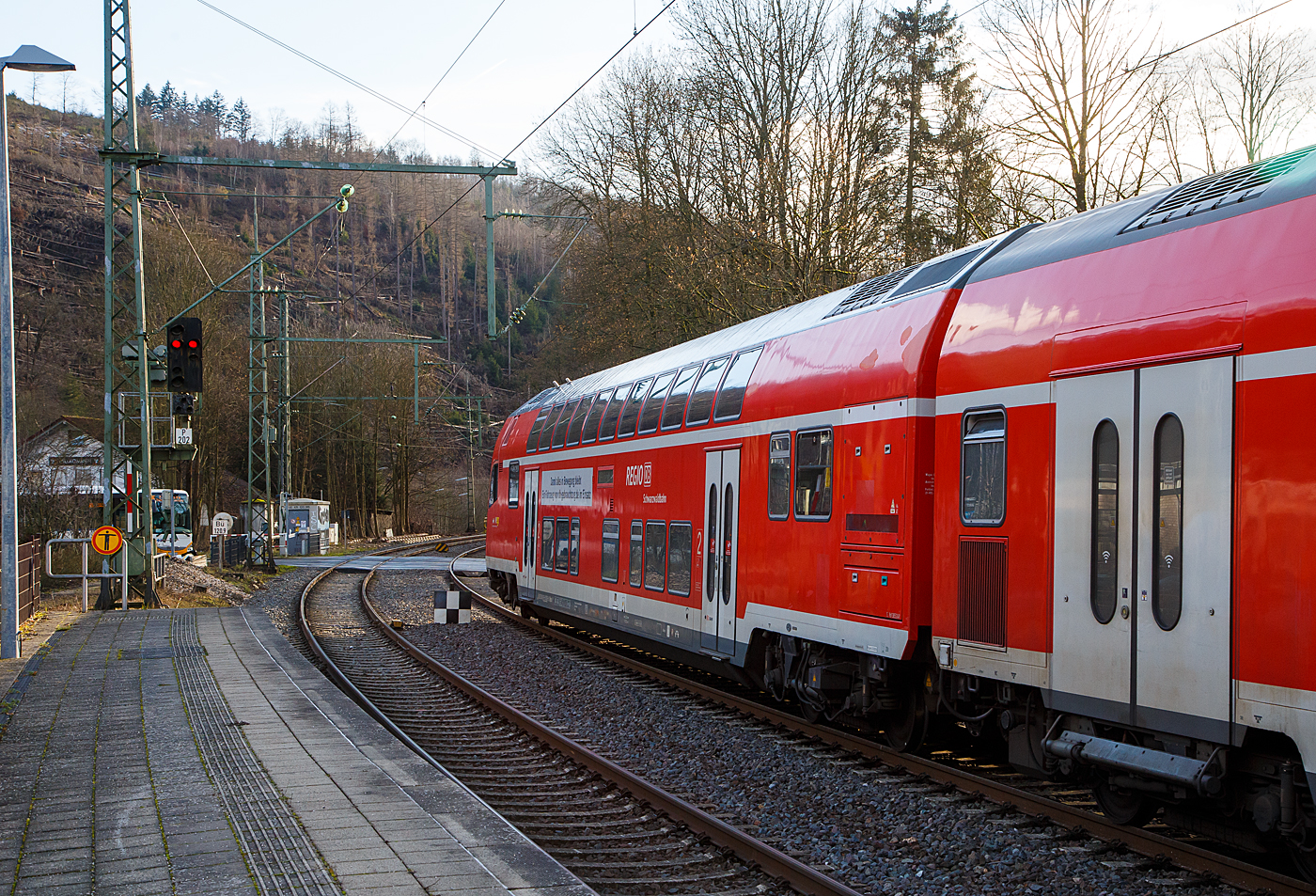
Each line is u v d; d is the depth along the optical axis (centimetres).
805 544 1006
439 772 788
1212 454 585
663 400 1400
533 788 878
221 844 609
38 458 2900
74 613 1919
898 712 945
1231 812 610
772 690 1122
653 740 1030
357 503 6284
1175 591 603
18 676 1234
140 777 770
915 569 841
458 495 7181
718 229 2866
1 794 724
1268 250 572
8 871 564
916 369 850
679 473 1309
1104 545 658
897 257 2622
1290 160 610
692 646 1252
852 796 806
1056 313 715
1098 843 663
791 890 624
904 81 2939
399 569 3584
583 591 1639
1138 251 668
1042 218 2288
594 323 3581
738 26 2945
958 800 780
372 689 1337
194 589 2455
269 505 3459
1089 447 673
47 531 2747
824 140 2859
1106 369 662
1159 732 621
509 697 1277
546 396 2056
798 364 1059
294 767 799
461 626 1961
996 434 761
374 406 5903
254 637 1595
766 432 1095
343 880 548
